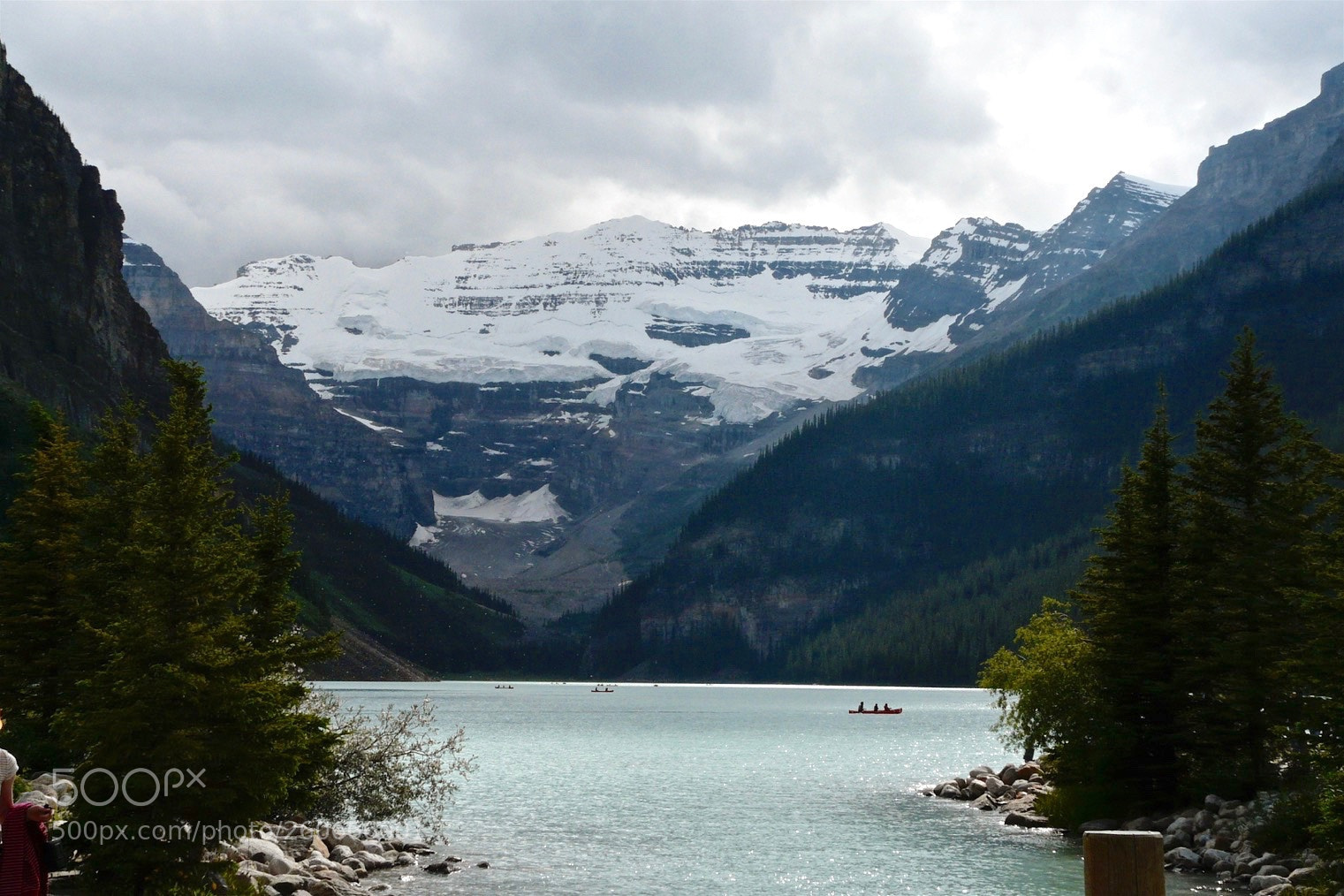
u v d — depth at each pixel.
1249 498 72.06
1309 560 65.31
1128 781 72.44
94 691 37.62
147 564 37.91
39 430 58.94
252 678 39.12
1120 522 75.69
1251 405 72.31
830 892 56.31
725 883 58.44
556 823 78.25
